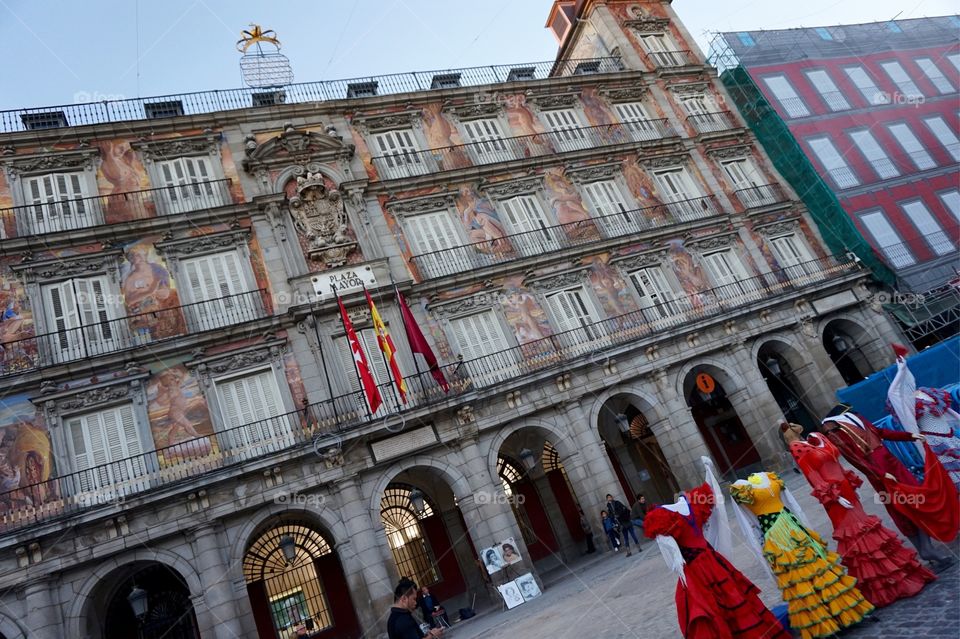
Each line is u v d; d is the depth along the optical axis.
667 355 24.28
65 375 18.53
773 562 6.03
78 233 20.41
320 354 21.02
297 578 21.12
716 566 5.84
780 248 29.59
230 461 18.67
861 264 29.05
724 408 28.88
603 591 13.66
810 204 30.73
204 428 19.20
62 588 16.06
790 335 26.72
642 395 23.47
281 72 28.36
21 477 17.19
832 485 6.38
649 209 28.48
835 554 5.97
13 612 15.44
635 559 16.94
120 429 18.66
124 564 16.73
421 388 21.19
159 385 19.38
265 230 22.73
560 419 22.20
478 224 25.72
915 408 8.08
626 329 24.70
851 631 5.59
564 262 25.58
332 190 23.89
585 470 21.62
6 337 18.77
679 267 27.27
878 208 30.34
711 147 31.36
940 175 32.22
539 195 27.25
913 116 34.06
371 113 26.94
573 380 22.73
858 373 29.33
